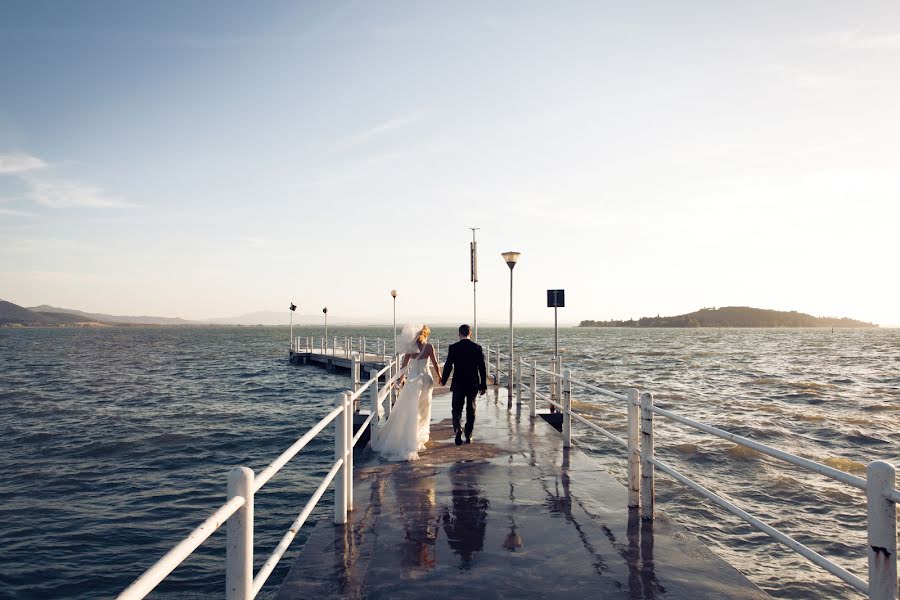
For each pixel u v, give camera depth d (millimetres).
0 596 7918
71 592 8070
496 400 14359
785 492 11414
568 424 8742
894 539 2670
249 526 2771
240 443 17281
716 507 10570
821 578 7805
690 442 15836
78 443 17297
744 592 4016
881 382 34531
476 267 20672
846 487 11703
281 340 133500
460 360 9164
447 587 4102
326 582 4191
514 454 8438
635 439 5871
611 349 82188
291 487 12484
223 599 7883
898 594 2666
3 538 9828
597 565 4477
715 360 56750
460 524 5438
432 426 10781
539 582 4188
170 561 1808
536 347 86500
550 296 12812
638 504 5879
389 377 11336
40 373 43094
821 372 42094
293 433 18812
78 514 11008
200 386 33406
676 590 4051
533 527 5348
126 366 50219
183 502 11734
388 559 4613
